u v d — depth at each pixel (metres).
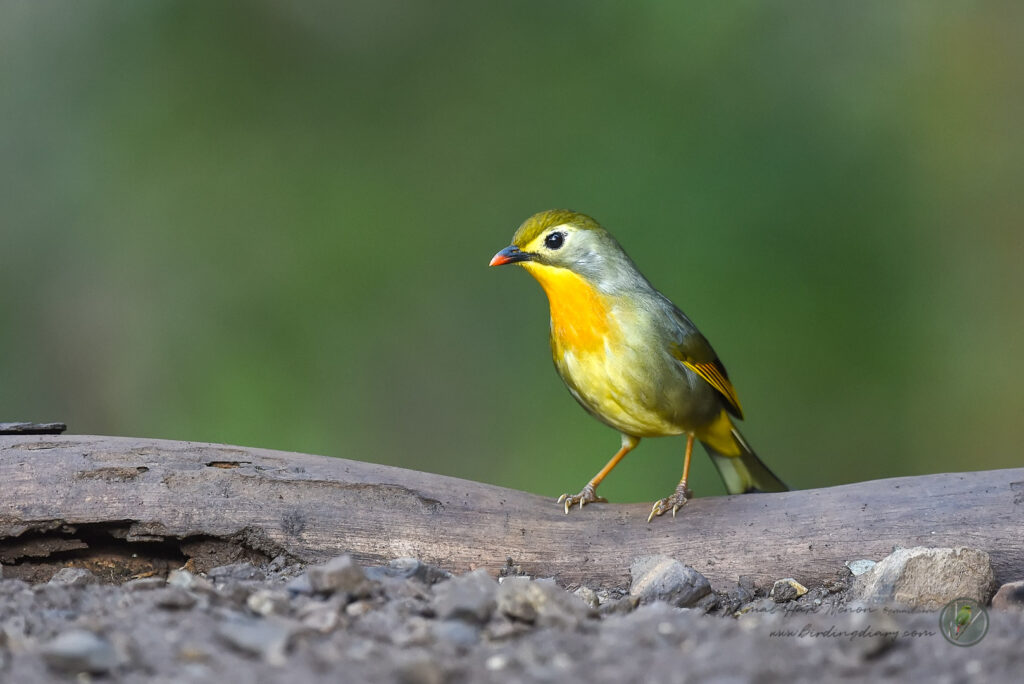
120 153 15.30
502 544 7.34
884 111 15.36
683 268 14.74
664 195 14.93
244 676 4.74
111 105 15.34
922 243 15.31
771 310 14.77
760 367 14.81
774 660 5.01
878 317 14.97
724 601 7.06
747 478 9.27
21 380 14.87
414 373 15.17
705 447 9.17
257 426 14.70
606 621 5.91
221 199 15.34
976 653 5.08
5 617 5.48
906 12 15.77
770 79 15.36
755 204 14.92
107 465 6.87
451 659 5.09
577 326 8.06
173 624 5.32
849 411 15.00
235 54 15.62
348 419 14.95
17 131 15.15
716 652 5.11
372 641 5.29
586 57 15.67
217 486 6.96
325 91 15.74
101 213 15.19
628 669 4.94
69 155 15.22
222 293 15.15
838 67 15.43
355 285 15.27
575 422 15.03
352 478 7.21
